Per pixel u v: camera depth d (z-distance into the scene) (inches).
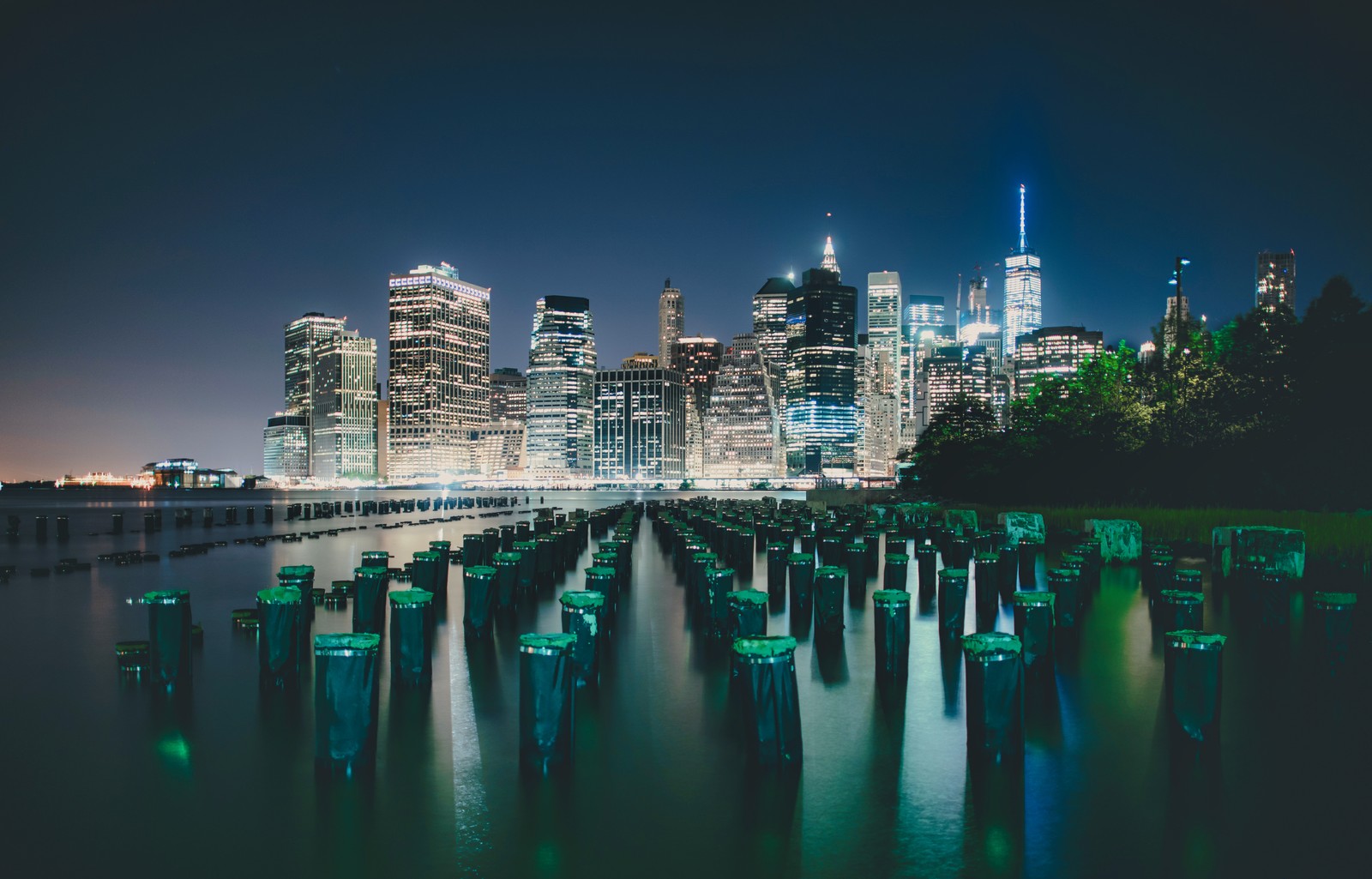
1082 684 528.7
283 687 511.2
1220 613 772.6
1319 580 887.1
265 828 316.8
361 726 371.2
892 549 1185.4
